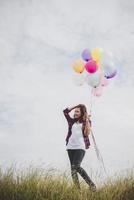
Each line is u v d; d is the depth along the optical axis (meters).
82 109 9.17
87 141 8.99
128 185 8.22
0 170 7.92
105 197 7.95
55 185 7.94
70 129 9.13
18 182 7.85
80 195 7.89
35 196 7.63
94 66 9.41
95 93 9.66
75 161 8.83
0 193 7.55
